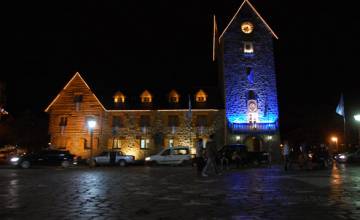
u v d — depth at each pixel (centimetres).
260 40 4894
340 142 6125
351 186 1299
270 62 4844
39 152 3488
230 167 2989
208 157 1902
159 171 2478
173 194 1132
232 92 4747
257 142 4725
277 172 2238
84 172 2414
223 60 4844
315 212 800
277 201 960
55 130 4694
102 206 909
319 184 1380
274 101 4753
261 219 734
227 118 4669
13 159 3644
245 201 970
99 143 4622
